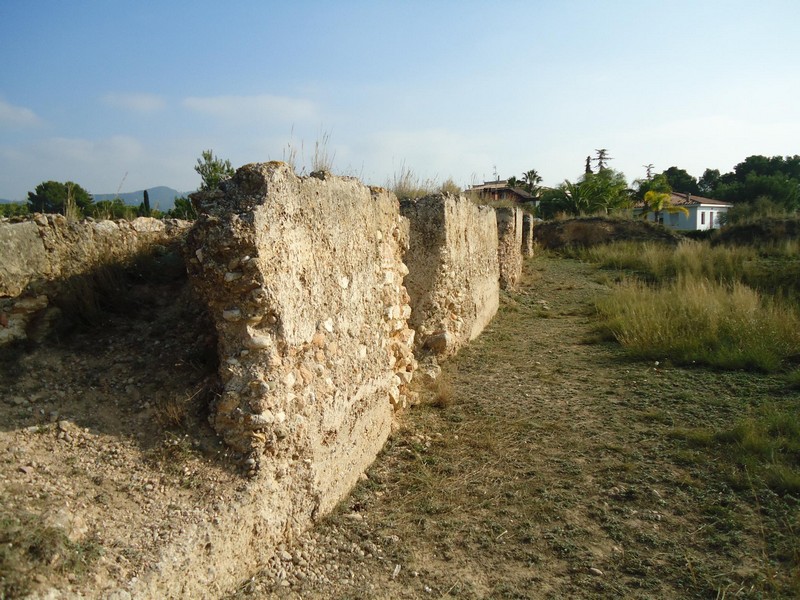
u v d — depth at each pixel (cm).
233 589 285
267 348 325
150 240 496
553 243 2306
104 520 255
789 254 1584
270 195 331
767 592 312
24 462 273
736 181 5212
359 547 352
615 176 3012
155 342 383
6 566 202
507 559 347
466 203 886
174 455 303
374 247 503
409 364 621
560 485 437
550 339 923
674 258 1579
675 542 363
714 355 723
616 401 612
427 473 452
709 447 489
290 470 338
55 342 363
